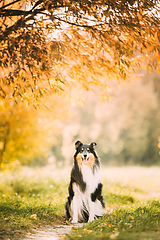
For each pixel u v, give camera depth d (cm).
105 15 605
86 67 827
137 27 635
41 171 1872
